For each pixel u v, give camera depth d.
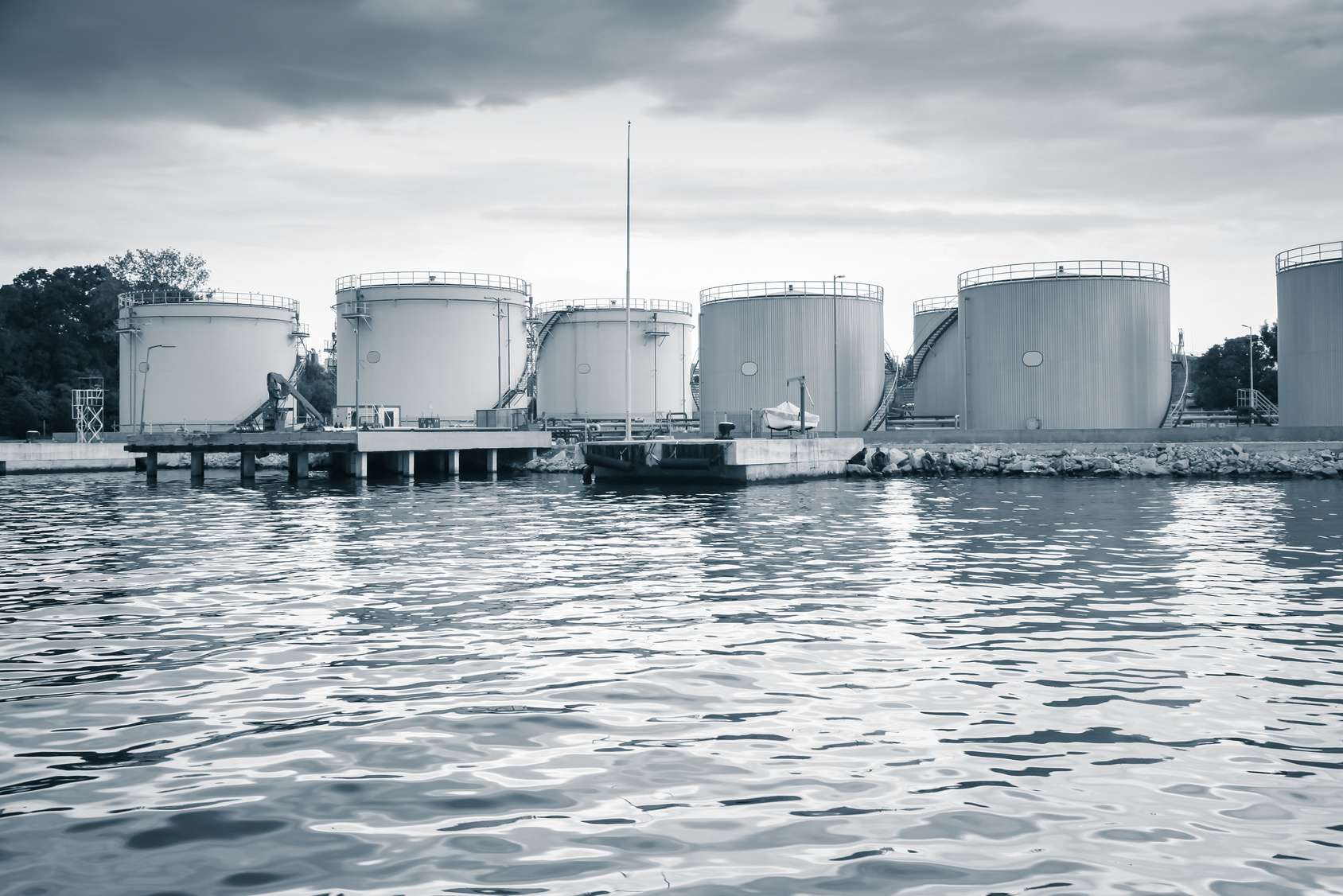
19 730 9.00
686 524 28.45
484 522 29.20
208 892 5.92
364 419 64.06
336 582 17.38
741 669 11.15
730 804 7.26
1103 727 9.05
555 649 12.18
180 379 78.44
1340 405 61.44
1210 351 110.31
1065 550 21.78
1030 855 6.41
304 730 8.96
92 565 19.69
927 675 10.88
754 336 71.88
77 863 6.32
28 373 109.38
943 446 63.31
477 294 75.25
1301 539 23.70
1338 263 61.41
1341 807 7.19
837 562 20.03
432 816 7.04
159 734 8.87
